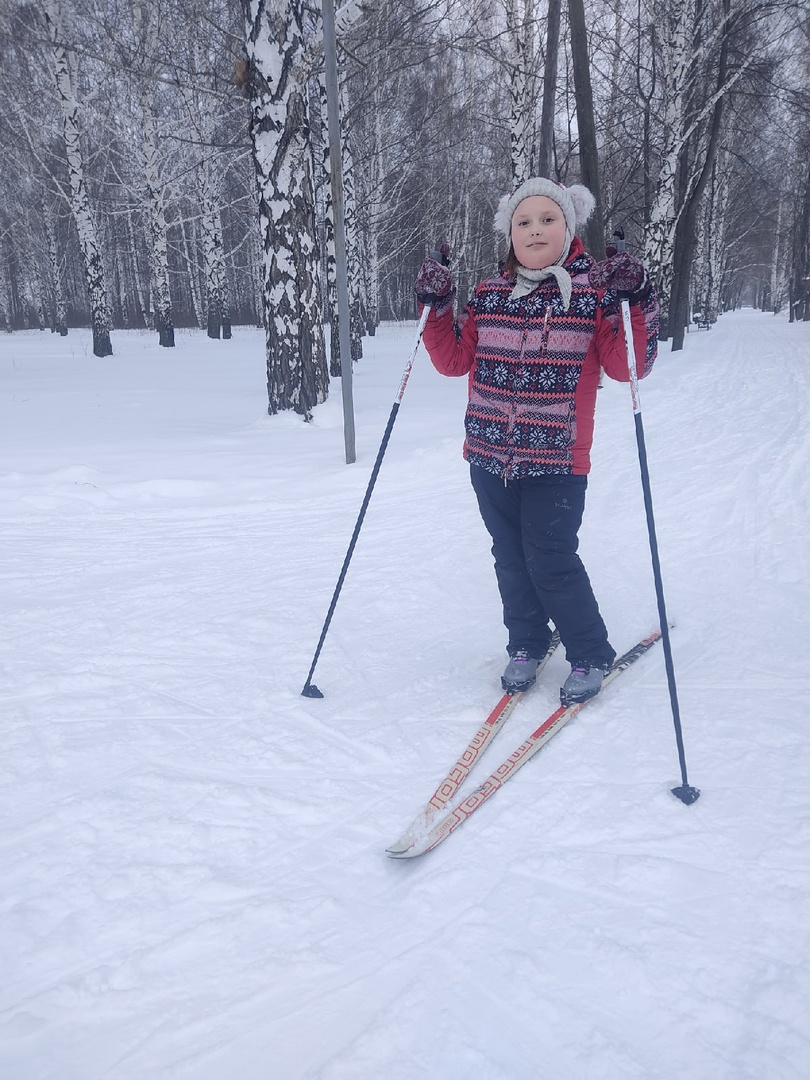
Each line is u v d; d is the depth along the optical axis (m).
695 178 19.84
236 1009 1.44
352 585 3.79
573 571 2.49
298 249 7.61
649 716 2.48
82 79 19.16
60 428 7.81
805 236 32.81
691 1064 1.29
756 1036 1.34
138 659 3.00
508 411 2.43
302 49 7.32
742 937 1.56
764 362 13.89
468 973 1.49
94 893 1.74
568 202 2.33
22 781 2.19
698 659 2.88
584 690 2.52
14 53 17.00
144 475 5.79
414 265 31.17
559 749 2.31
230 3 11.66
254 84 7.31
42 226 28.34
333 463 6.20
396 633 3.23
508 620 2.71
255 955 1.57
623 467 5.97
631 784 2.11
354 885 1.77
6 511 5.13
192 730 2.46
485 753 2.31
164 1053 1.35
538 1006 1.41
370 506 5.21
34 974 1.53
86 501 5.30
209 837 1.93
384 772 2.23
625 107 19.14
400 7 10.95
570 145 16.69
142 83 17.78
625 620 3.24
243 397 10.45
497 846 1.88
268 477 5.81
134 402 10.03
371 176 21.14
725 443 6.64
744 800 2.02
